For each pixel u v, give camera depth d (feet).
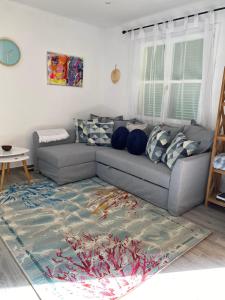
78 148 11.21
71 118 13.80
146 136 10.52
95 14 11.84
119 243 6.54
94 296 4.86
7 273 5.33
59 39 12.44
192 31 10.23
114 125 12.29
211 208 8.78
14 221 7.37
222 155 8.55
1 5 10.33
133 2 10.21
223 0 9.17
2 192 9.38
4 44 10.64
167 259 5.98
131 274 5.47
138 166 9.05
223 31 9.25
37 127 12.50
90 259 5.88
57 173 10.09
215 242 6.77
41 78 12.13
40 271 5.42
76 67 13.42
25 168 10.25
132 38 12.60
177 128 9.93
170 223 7.64
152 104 12.18
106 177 10.68
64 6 10.93
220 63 9.46
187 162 7.75
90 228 7.18
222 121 8.64
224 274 5.57
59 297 4.80
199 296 4.97
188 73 10.59
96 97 14.75
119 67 13.74
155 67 11.78
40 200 8.81
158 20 11.48
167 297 4.91
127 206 8.63
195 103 10.53
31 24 11.31
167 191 8.25
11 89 11.24
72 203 8.67
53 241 6.48
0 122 11.21
